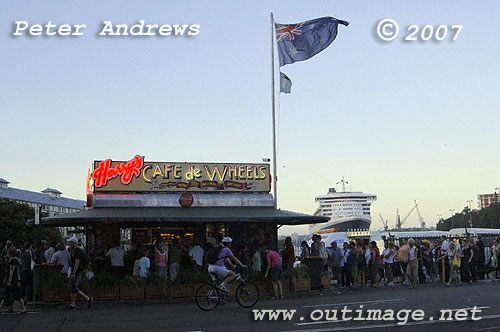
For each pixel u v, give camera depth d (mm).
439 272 26922
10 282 15594
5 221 65250
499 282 24672
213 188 25250
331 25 26594
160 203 24094
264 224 25547
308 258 22250
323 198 111562
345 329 11164
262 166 26094
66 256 19203
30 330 12195
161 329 11805
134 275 19938
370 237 40500
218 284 15797
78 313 15594
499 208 114625
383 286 23750
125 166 24359
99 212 22875
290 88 26781
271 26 27875
